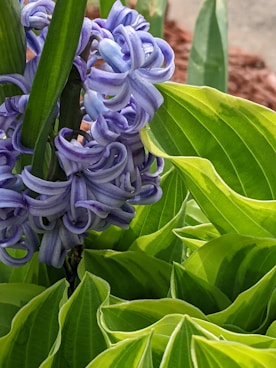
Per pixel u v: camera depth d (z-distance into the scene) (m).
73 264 0.58
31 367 0.52
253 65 1.76
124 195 0.51
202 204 0.56
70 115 0.52
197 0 2.06
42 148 0.50
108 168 0.51
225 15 0.73
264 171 0.57
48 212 0.51
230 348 0.45
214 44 0.72
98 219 0.51
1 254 0.53
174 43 1.76
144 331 0.48
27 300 0.55
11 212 0.51
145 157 0.53
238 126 0.56
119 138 0.51
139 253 0.57
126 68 0.49
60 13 0.47
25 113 0.50
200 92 0.54
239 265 0.55
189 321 0.46
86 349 0.52
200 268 0.56
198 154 0.57
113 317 0.51
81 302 0.50
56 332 0.52
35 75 0.48
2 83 0.51
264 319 0.54
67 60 0.48
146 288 0.58
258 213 0.55
